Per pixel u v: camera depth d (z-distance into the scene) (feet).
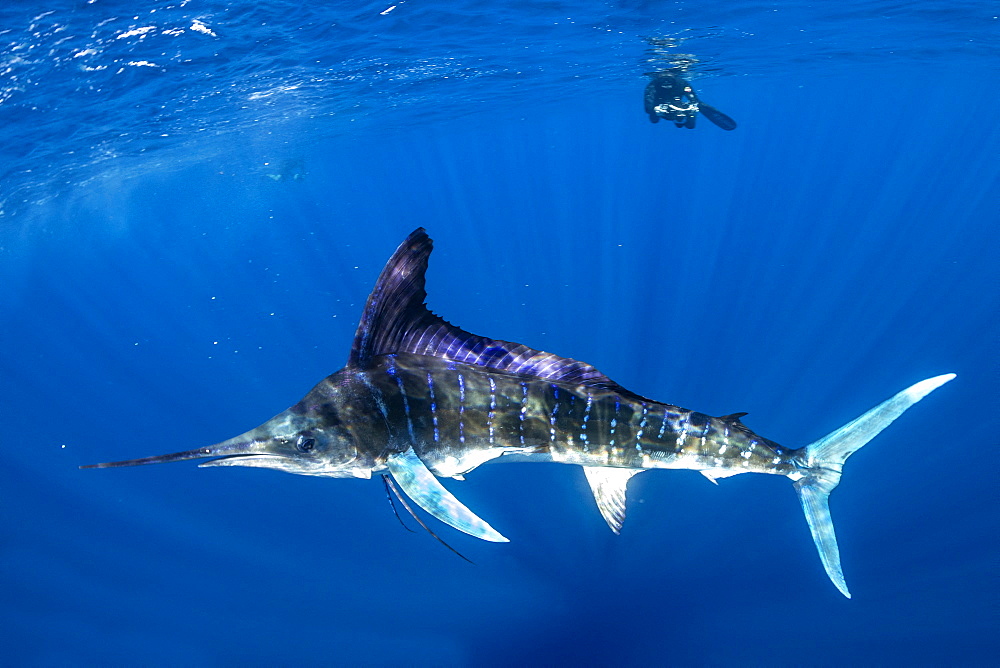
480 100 71.82
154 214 116.06
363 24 36.78
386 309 9.62
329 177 148.15
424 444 9.39
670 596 27.78
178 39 34.06
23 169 55.06
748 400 40.81
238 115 56.49
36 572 34.22
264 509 37.60
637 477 34.50
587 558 30.04
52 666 28.12
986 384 41.29
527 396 9.58
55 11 27.84
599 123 126.31
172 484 41.83
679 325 52.34
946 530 29.96
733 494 33.30
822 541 10.52
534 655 25.88
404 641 27.22
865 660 23.53
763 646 24.94
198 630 29.14
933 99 115.34
